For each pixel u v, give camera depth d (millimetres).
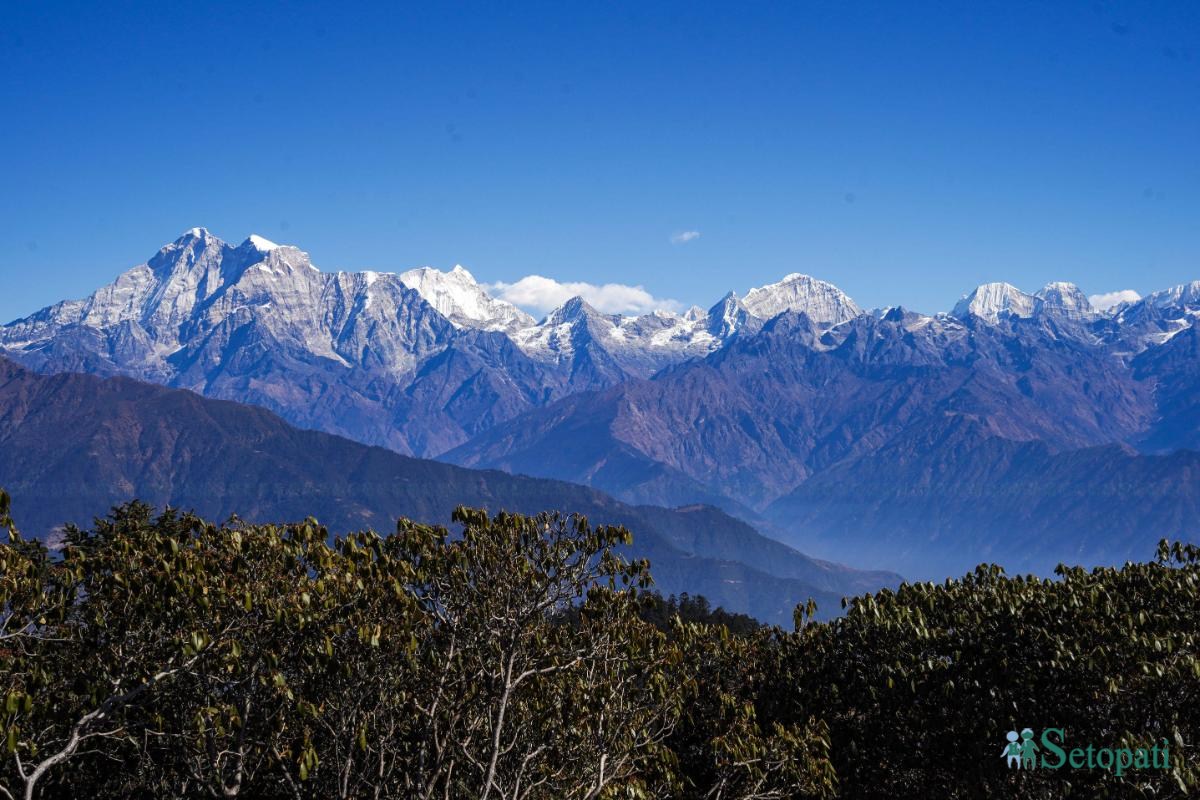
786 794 29953
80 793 26812
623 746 26844
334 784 24797
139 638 24016
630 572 27203
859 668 38125
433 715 24375
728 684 38781
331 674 23922
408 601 24719
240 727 22516
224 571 23969
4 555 23141
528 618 25156
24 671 23719
